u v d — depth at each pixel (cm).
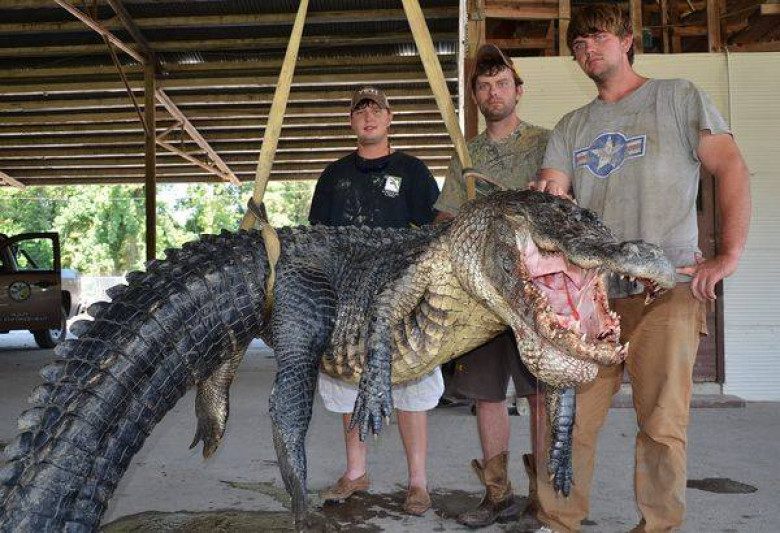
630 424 592
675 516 314
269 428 584
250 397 736
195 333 289
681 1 848
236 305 299
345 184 448
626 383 711
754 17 790
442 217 430
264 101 1387
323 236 332
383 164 446
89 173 1959
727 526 353
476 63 418
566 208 258
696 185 330
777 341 731
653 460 319
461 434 563
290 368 288
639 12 754
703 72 737
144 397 274
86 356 266
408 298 289
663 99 328
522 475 452
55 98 1440
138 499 399
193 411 645
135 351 271
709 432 566
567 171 360
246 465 469
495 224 265
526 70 733
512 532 362
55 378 263
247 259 305
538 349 255
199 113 1467
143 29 1149
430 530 362
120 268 3750
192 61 1265
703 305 328
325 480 442
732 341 734
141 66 1293
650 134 327
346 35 1159
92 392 259
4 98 1439
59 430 252
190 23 1116
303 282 304
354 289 316
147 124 1242
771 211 729
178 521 364
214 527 355
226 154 1736
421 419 392
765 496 399
